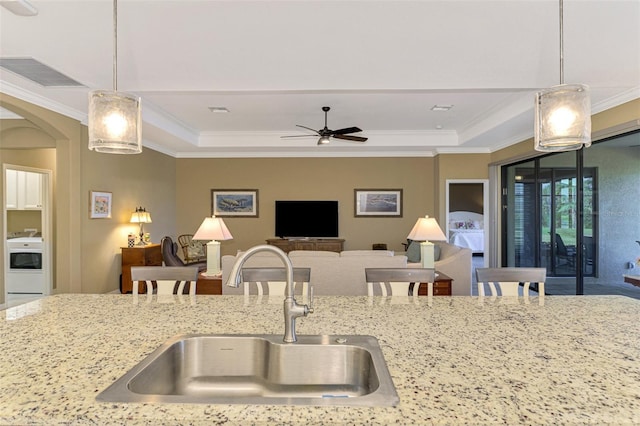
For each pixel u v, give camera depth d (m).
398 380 0.93
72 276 4.49
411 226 7.35
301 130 6.37
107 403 0.82
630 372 0.98
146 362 1.05
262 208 7.47
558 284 5.04
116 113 1.66
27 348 1.15
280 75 3.39
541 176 5.47
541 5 2.28
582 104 1.68
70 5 2.25
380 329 1.36
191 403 0.82
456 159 6.84
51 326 1.38
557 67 3.20
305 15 2.40
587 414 0.77
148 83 3.55
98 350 1.14
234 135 6.65
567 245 4.84
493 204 6.70
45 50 2.86
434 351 1.13
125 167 5.74
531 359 1.06
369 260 3.82
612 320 1.46
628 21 2.45
